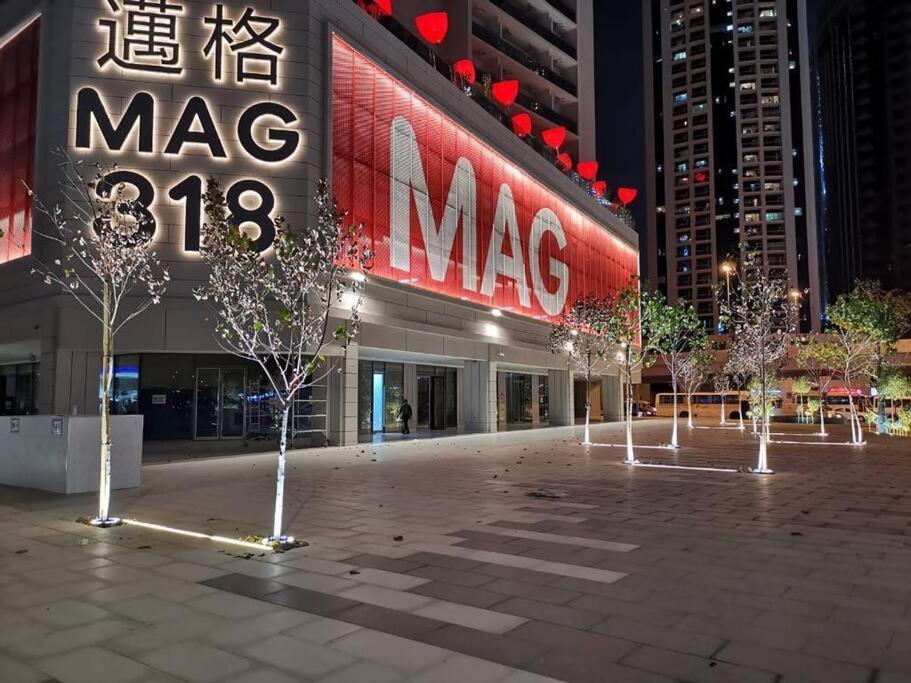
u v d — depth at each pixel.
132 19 23.44
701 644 5.46
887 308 31.22
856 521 10.88
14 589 6.97
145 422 26.36
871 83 179.88
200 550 8.77
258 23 24.41
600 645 5.44
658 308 25.08
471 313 34.38
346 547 8.94
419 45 33.59
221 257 11.24
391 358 33.59
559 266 45.78
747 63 130.75
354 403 25.73
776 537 9.62
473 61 59.78
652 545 9.08
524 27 61.91
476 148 36.09
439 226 32.06
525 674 4.86
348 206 26.23
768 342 24.36
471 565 7.98
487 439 30.66
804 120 129.38
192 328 22.55
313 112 24.88
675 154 135.38
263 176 23.94
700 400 62.28
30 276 23.36
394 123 29.14
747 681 4.76
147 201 22.86
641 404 76.12
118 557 8.38
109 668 4.97
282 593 6.84
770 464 20.08
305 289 10.83
